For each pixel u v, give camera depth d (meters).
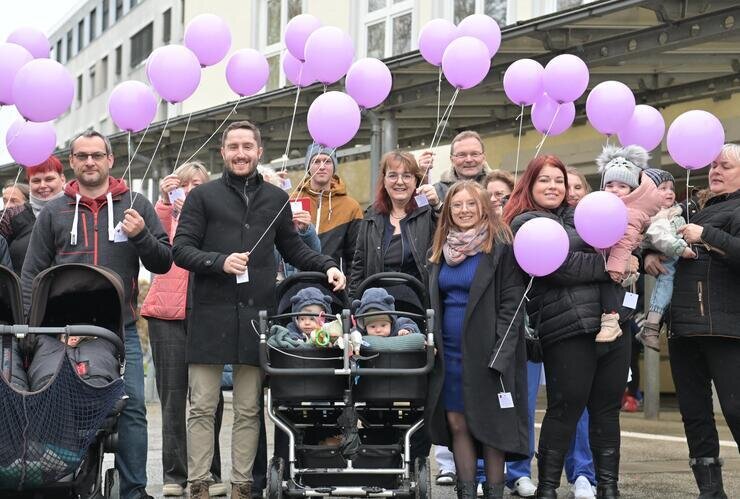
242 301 6.67
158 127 15.27
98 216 6.60
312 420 6.61
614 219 6.39
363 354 6.01
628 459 9.29
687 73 11.88
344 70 7.63
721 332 6.55
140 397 6.51
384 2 17.41
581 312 6.60
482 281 6.27
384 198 7.28
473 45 7.80
